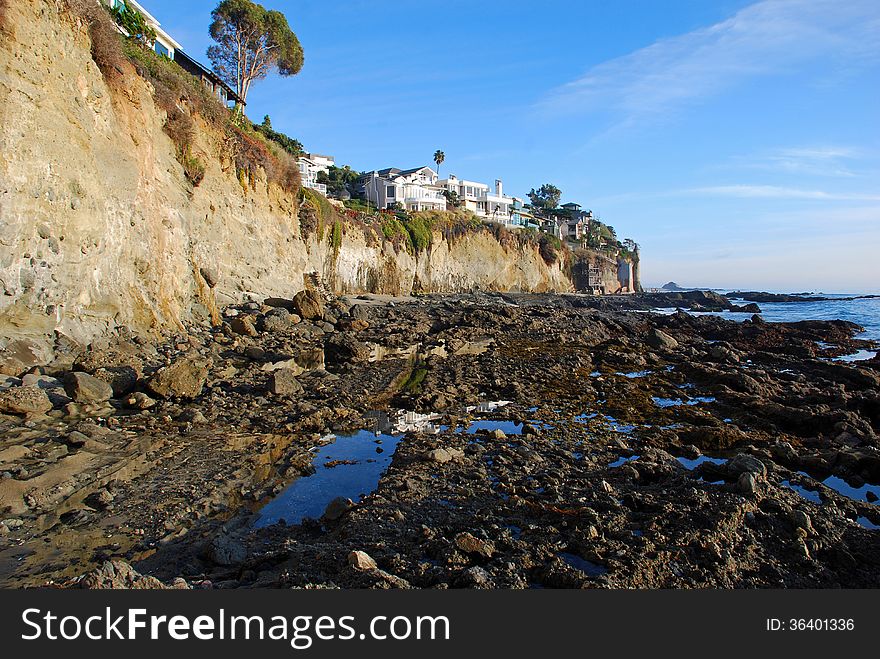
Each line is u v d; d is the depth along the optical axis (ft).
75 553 24.57
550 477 33.09
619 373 71.15
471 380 63.98
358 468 37.27
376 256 184.34
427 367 71.97
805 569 22.26
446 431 45.16
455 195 322.75
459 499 29.58
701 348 94.12
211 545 24.45
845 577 22.11
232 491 32.76
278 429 44.52
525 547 22.49
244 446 40.37
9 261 46.42
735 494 27.50
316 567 21.63
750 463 31.89
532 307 150.41
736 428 46.96
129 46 80.12
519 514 26.86
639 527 24.34
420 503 29.14
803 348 95.71
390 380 63.77
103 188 59.26
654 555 21.74
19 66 48.47
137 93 69.87
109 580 18.38
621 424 48.39
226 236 94.32
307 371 66.90
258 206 107.45
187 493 31.63
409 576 20.63
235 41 173.37
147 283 67.15
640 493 28.96
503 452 38.32
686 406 54.44
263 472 36.06
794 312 211.41
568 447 40.73
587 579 19.65
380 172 325.42
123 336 59.62
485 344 89.30
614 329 120.16
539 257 296.71
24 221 47.78
